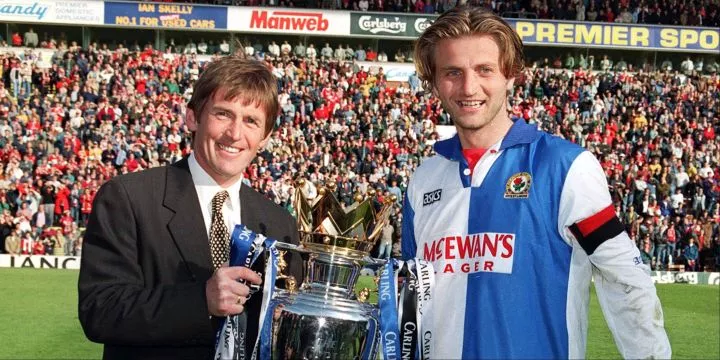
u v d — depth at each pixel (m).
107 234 2.81
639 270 2.64
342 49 29.77
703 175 22.75
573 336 2.70
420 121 25.02
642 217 20.20
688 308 13.55
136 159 20.28
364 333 2.86
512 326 2.67
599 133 25.34
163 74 25.64
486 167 2.84
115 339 2.67
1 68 25.28
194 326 2.63
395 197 2.92
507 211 2.74
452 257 2.80
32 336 8.80
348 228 2.85
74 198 17.98
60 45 27.47
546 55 31.78
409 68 29.92
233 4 31.09
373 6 31.41
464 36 2.74
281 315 2.85
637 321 2.64
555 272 2.70
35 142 20.41
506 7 32.47
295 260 3.20
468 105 2.76
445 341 2.76
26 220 17.28
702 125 25.92
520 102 26.53
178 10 29.33
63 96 23.47
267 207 3.17
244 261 2.76
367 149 22.27
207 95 2.85
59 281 13.87
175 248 2.87
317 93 25.77
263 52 30.23
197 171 2.99
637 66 31.73
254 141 2.88
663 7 32.16
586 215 2.64
